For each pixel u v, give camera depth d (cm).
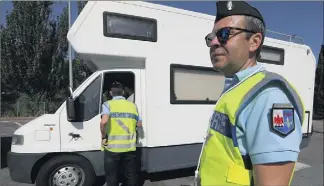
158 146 502
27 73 1662
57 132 447
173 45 517
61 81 1742
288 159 99
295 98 110
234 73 131
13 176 441
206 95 557
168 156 512
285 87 109
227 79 134
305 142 714
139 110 494
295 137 104
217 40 129
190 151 534
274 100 105
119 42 467
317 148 891
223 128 117
